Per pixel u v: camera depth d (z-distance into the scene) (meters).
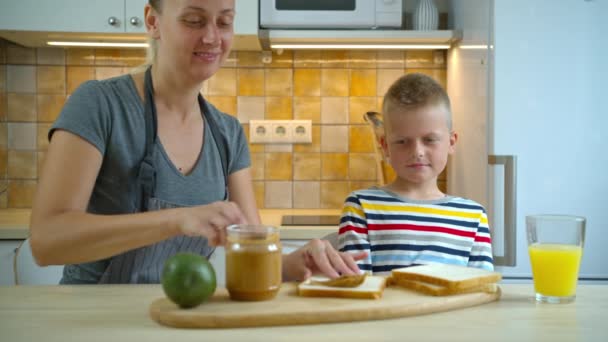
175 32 1.07
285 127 2.45
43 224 0.95
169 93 1.17
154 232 0.89
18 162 2.40
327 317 0.74
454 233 1.21
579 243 0.85
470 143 2.08
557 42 1.92
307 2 2.15
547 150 1.93
